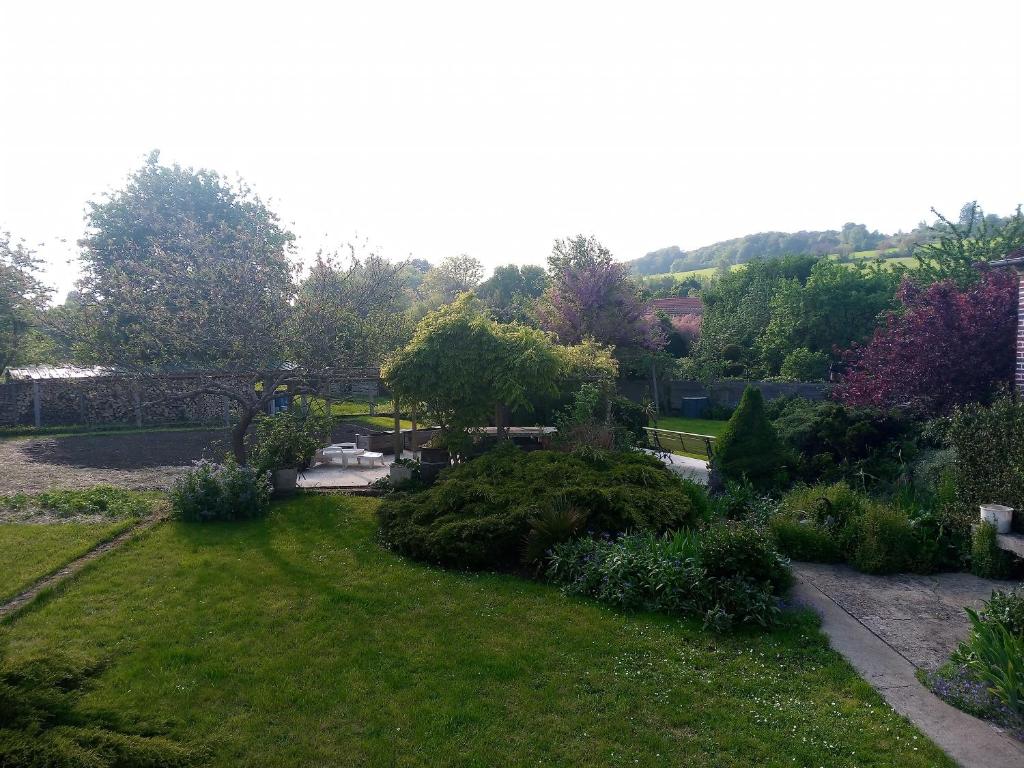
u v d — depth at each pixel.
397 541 8.48
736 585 6.47
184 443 18.91
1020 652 4.95
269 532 9.31
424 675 5.29
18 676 3.86
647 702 4.89
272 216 13.71
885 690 5.12
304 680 5.21
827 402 12.99
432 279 49.53
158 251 12.23
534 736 4.46
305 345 12.08
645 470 9.31
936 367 11.00
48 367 23.02
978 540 7.59
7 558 7.98
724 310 37.97
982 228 18.78
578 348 14.98
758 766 4.13
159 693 4.97
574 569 7.34
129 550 8.48
